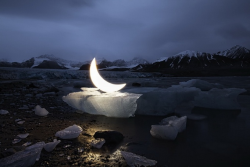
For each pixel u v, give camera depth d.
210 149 1.77
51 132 2.20
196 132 2.28
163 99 3.27
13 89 7.06
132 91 3.58
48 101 4.47
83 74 18.81
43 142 1.78
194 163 1.49
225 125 2.56
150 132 2.20
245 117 2.98
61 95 5.62
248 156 1.61
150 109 3.25
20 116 2.96
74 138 2.02
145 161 1.45
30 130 2.27
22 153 1.43
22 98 4.87
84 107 3.21
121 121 2.79
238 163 1.49
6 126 2.40
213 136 2.13
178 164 1.48
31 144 1.82
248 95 5.38
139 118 2.97
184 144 1.90
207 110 3.55
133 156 1.50
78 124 2.58
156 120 2.85
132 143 1.93
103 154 1.65
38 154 1.51
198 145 1.87
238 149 1.76
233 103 3.63
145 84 10.28
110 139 1.92
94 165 1.45
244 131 2.30
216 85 6.51
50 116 3.02
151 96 3.29
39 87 8.04
